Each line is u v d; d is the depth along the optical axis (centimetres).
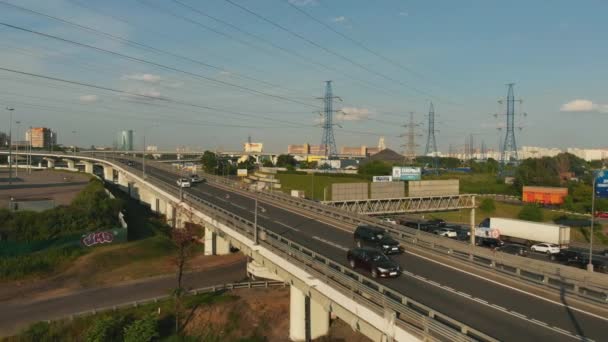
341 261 3744
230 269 6250
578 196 10819
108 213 7738
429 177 14500
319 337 4025
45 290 5316
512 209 11156
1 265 5791
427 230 7988
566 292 2842
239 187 9456
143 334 3941
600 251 7306
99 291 5306
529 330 2341
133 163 15100
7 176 14375
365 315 2555
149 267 6209
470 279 3272
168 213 9094
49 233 6881
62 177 14338
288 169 15812
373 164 14288
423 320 2144
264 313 4572
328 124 13050
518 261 3875
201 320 4494
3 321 4444
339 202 8306
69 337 4131
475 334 2078
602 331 2333
